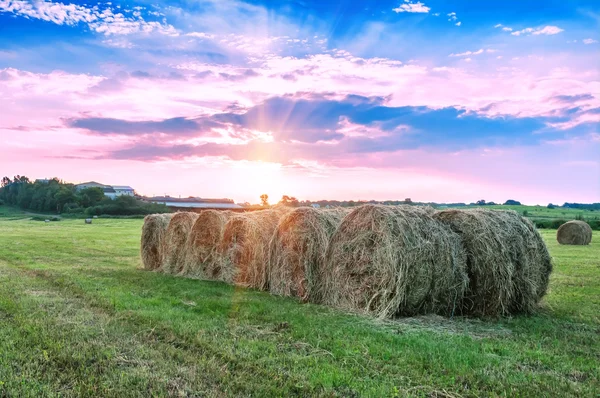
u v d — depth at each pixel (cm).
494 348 564
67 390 425
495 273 750
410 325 682
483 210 824
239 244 1102
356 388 432
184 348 544
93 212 7006
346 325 661
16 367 477
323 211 950
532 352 550
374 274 766
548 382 458
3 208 8350
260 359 502
